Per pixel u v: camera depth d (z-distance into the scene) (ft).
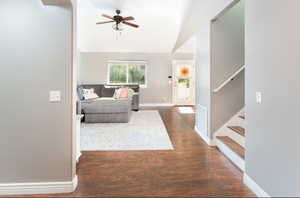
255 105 6.57
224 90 11.09
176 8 17.57
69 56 6.51
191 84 29.04
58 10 6.43
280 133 5.38
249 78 6.94
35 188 6.53
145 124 16.72
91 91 22.30
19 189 6.50
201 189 6.70
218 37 10.97
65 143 6.59
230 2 8.38
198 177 7.53
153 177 7.54
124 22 17.84
